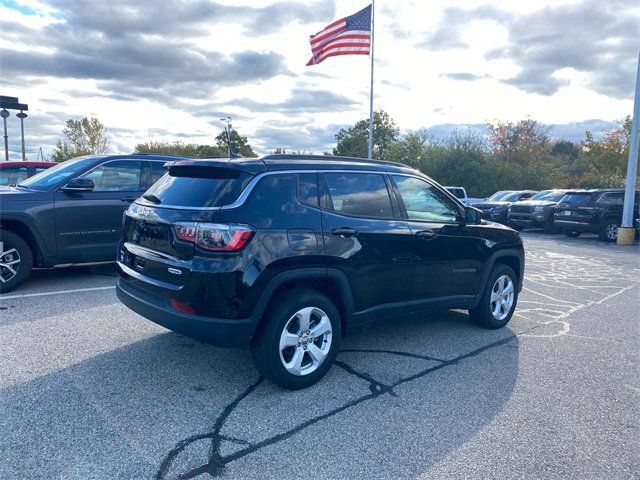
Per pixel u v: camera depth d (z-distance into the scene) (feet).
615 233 51.80
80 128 124.57
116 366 13.85
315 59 60.39
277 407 11.84
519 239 19.38
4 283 20.79
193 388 12.67
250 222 11.81
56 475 8.98
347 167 14.44
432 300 16.14
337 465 9.62
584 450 10.45
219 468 9.39
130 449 9.88
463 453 10.19
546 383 13.79
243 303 11.60
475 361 15.29
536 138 158.71
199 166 12.98
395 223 14.89
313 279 13.25
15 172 36.86
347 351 15.85
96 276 24.59
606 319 20.52
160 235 12.44
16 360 14.02
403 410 11.93
